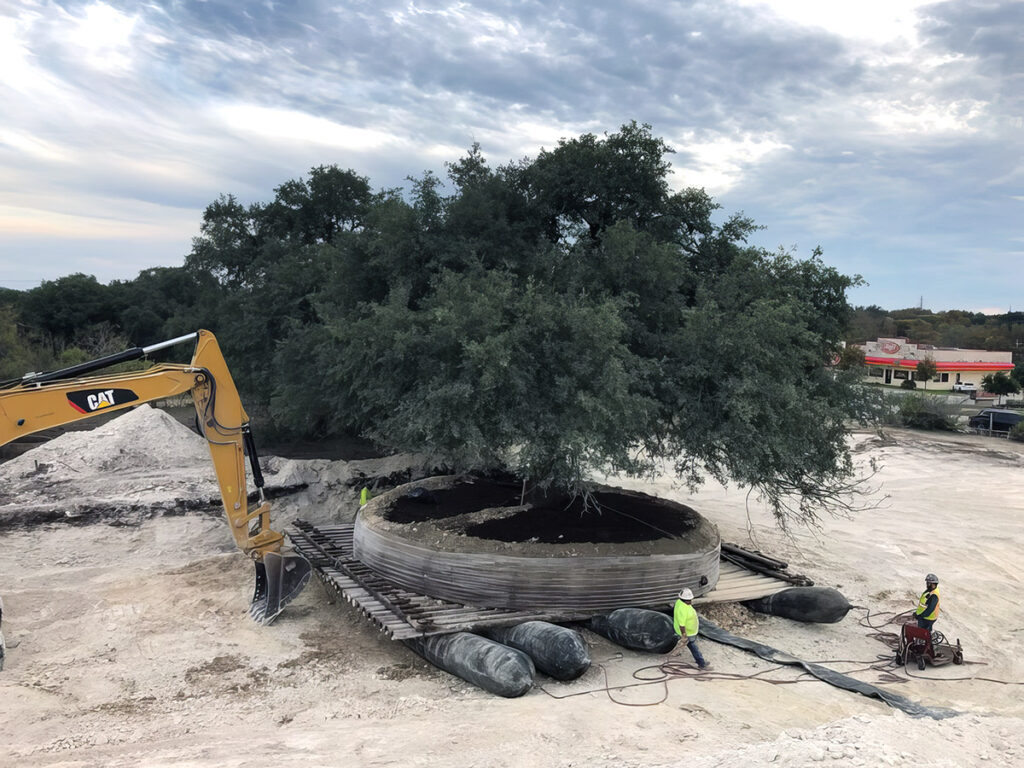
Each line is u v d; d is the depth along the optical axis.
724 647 10.54
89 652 9.84
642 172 15.13
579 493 13.16
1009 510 22.02
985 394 64.50
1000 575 15.76
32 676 8.96
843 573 15.30
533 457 10.27
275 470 21.45
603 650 10.20
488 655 8.79
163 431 23.23
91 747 7.01
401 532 11.49
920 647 10.41
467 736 7.11
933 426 40.50
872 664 10.52
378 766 6.32
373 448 25.97
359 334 11.98
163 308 50.16
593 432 10.22
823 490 12.77
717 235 16.09
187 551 15.99
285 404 19.06
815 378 12.97
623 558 10.66
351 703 8.42
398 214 14.30
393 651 10.34
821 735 6.70
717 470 11.85
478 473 15.73
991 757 6.57
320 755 6.64
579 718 7.67
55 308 49.25
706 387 11.84
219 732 7.48
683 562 11.06
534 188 15.59
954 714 8.34
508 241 14.53
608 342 10.35
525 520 12.05
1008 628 12.58
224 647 10.11
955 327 118.12
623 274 12.72
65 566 14.52
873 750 6.06
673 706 8.22
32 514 16.77
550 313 10.84
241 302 23.73
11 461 20.94
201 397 10.63
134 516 17.50
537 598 10.40
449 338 10.82
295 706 8.31
